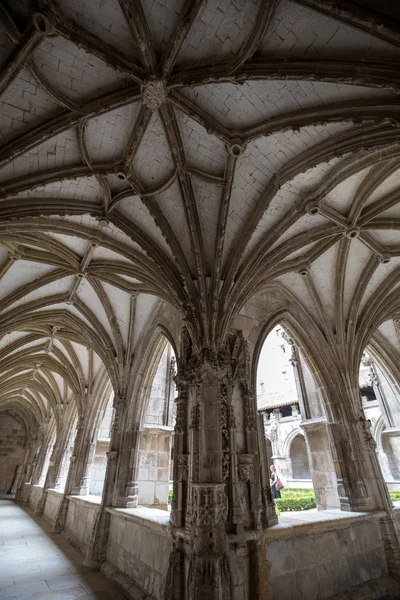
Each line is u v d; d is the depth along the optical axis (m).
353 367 10.84
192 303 7.98
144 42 5.00
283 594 6.25
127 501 10.20
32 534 13.96
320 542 7.45
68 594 7.42
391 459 16.59
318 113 5.74
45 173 6.69
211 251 8.21
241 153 6.57
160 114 6.09
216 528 5.75
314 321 11.23
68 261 10.35
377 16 4.22
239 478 6.74
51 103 5.76
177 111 6.18
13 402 29.30
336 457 10.18
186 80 5.44
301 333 11.43
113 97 5.74
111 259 10.40
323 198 7.76
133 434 11.19
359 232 8.94
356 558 7.96
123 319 12.53
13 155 5.98
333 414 10.55
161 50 5.32
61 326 14.24
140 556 7.78
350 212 8.53
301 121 5.91
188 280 8.14
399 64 4.68
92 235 8.93
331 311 11.20
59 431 21.62
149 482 13.31
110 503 10.47
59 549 11.66
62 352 17.42
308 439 13.09
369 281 10.82
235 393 7.79
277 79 5.28
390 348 14.08
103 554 9.70
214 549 5.57
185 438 7.37
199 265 7.97
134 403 11.66
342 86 5.34
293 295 11.12
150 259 8.50
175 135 6.47
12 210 6.96
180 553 6.19
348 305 11.12
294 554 6.84
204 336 7.57
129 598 7.27
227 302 7.94
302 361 14.34
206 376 7.10
